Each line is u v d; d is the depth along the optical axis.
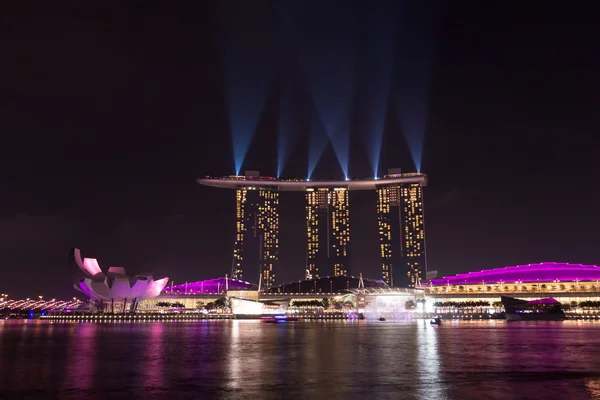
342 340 69.25
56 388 28.61
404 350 51.59
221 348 56.75
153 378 32.28
